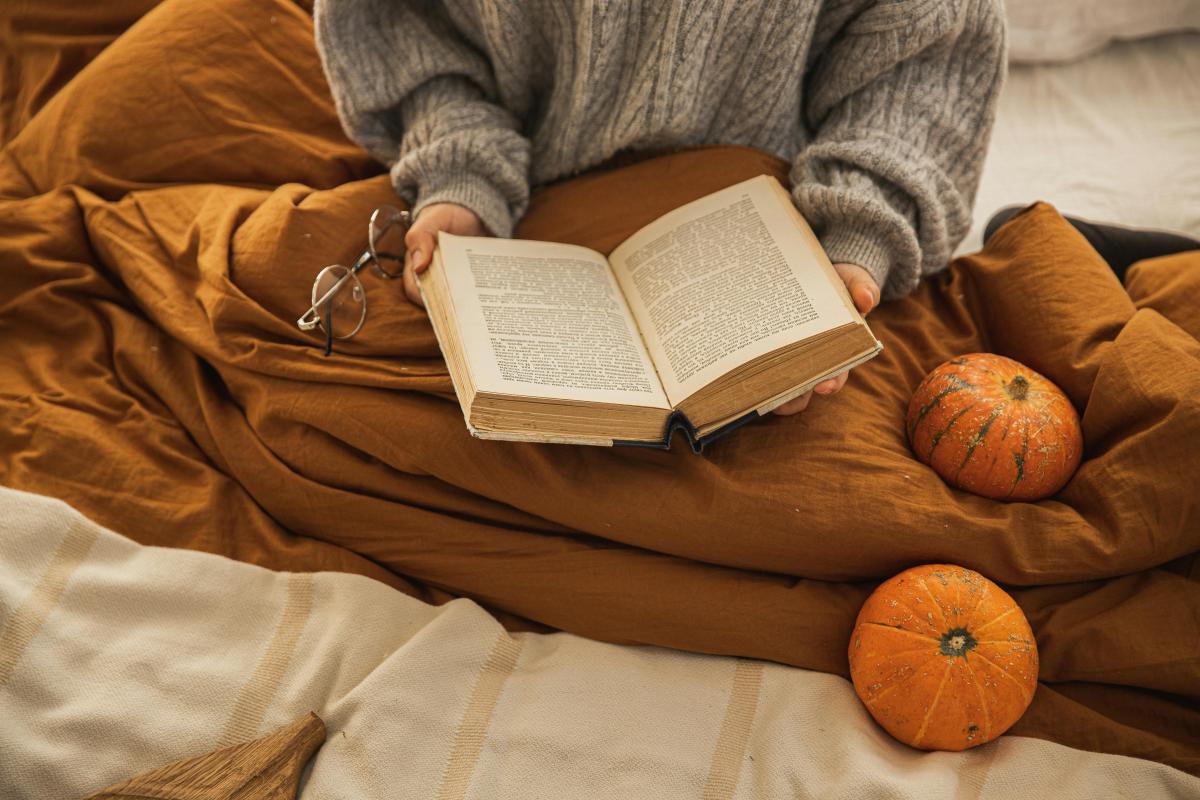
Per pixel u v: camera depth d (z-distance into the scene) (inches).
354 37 52.7
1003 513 44.5
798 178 51.9
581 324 45.2
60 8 65.3
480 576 47.5
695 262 46.9
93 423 51.0
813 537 44.1
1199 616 42.1
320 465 49.5
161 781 38.2
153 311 54.1
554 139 54.3
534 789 41.2
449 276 45.3
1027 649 40.2
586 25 47.1
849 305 42.5
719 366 42.3
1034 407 45.0
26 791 39.7
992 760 40.7
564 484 46.1
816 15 48.9
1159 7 71.4
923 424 46.7
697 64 48.4
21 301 54.6
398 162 54.0
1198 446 42.4
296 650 45.2
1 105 66.2
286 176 59.9
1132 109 70.4
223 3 61.5
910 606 40.8
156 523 48.4
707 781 41.4
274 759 39.8
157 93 59.2
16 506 45.6
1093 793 39.0
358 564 48.7
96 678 42.7
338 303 50.1
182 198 57.5
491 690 44.1
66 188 58.6
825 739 41.9
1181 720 42.2
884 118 51.1
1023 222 54.7
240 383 51.4
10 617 42.7
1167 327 47.0
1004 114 72.1
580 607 46.3
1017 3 72.7
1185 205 63.5
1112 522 43.4
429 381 48.0
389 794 40.6
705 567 46.4
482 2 49.3
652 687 44.3
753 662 45.3
